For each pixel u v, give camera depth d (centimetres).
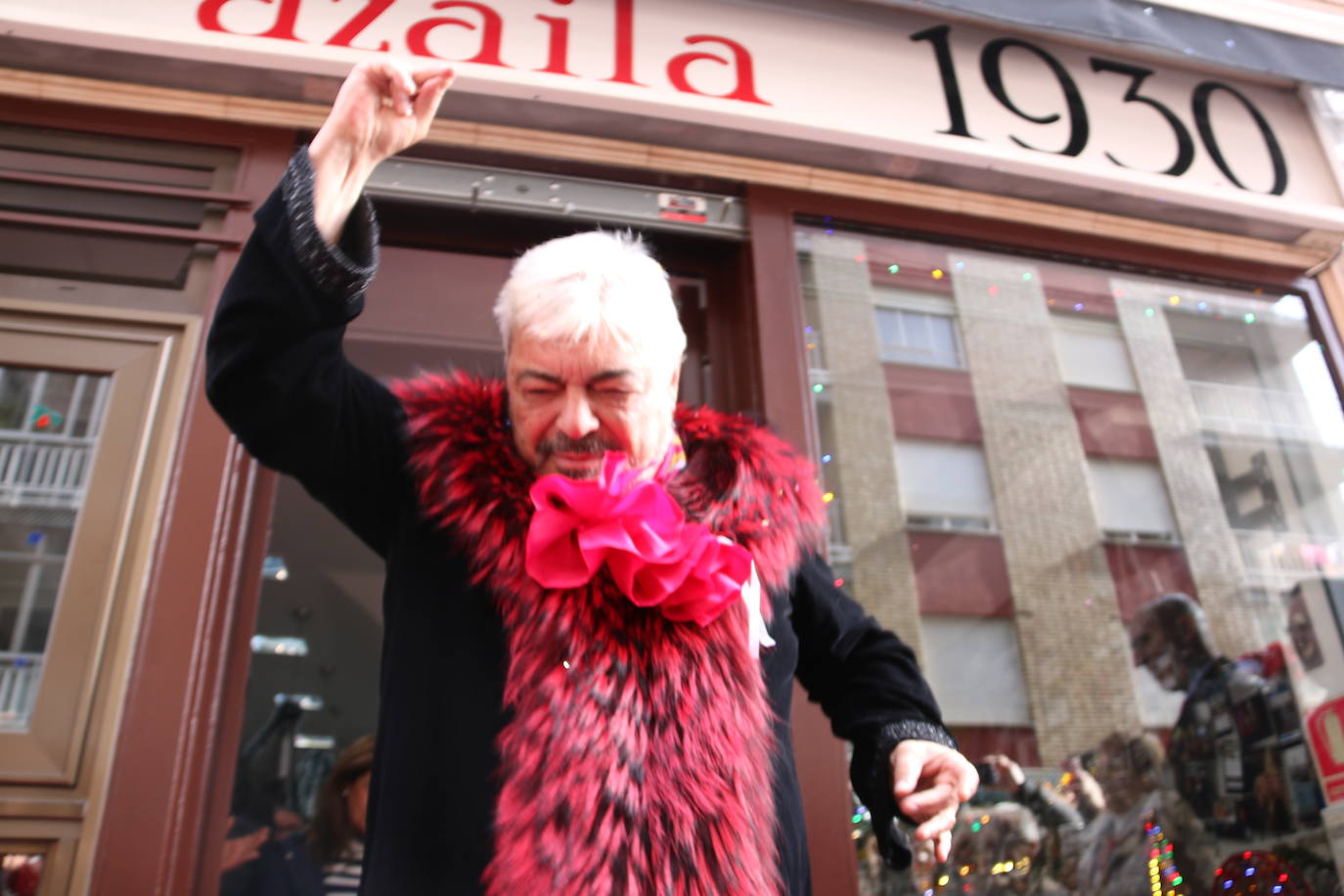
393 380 96
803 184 191
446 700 78
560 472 85
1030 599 189
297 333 75
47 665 127
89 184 155
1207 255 215
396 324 176
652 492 81
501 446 86
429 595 83
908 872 157
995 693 181
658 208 182
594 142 181
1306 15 212
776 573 90
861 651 104
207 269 153
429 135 174
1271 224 214
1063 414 202
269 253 75
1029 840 169
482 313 179
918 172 196
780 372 175
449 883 71
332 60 161
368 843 78
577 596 77
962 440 196
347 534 214
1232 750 183
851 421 187
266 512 149
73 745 123
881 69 197
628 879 68
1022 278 208
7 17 151
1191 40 200
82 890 117
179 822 124
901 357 194
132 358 146
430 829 74
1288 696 191
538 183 177
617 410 83
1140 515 201
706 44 188
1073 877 167
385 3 173
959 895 160
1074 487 199
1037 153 197
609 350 82
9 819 119
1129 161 204
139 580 133
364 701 232
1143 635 192
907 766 87
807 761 148
